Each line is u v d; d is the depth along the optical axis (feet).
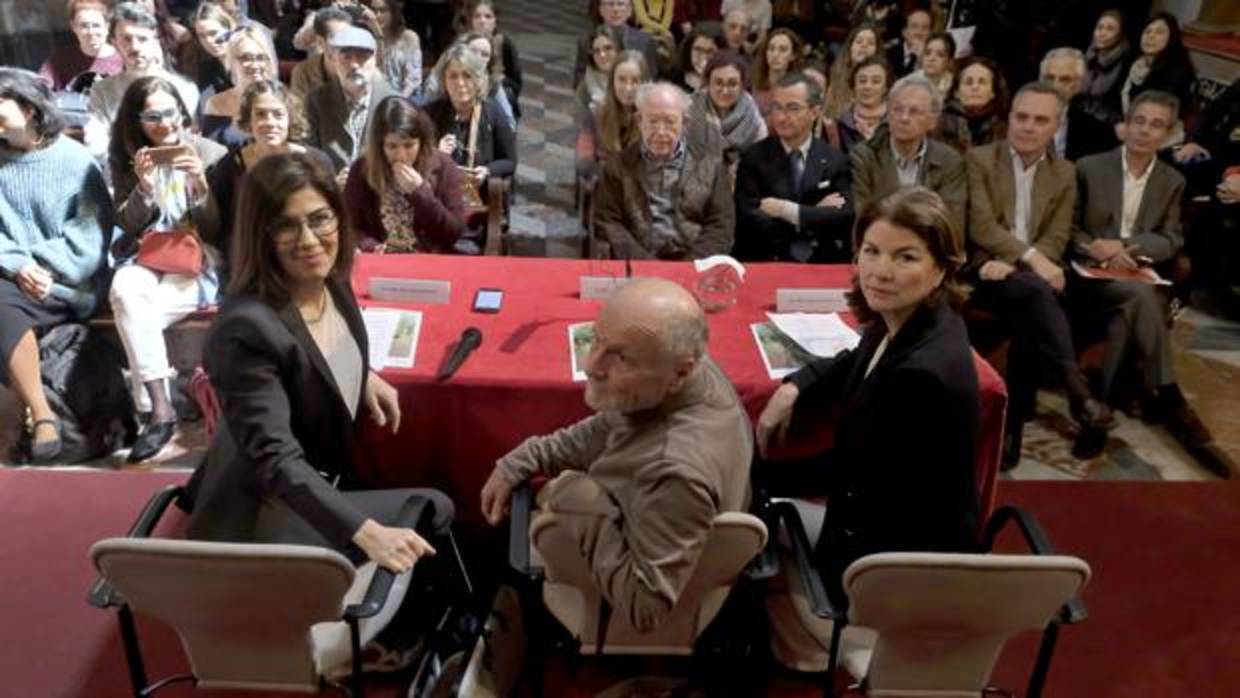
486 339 8.28
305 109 13.75
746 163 12.66
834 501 6.59
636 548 5.16
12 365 10.09
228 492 6.34
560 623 6.78
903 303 6.05
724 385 5.85
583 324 8.63
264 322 6.00
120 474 10.16
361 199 11.13
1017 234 11.93
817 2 22.39
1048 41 19.70
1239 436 11.63
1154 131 11.66
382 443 7.91
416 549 5.82
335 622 5.49
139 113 10.80
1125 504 10.25
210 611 5.31
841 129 14.66
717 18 23.47
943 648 5.63
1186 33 20.11
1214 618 8.60
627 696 7.11
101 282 10.89
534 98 24.52
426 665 6.97
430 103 14.24
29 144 10.37
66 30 18.98
